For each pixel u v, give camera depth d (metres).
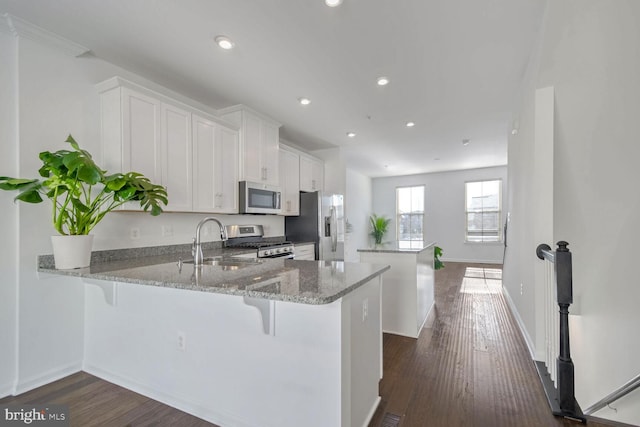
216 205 3.17
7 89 2.01
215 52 2.43
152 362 1.94
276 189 4.00
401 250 3.04
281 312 1.51
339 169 5.56
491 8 1.96
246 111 3.56
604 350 2.01
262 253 3.52
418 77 2.88
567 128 2.17
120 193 2.10
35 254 2.10
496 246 7.88
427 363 2.40
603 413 1.94
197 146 2.97
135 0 1.83
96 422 1.71
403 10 1.96
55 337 2.17
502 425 1.67
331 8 1.93
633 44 1.66
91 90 2.43
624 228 1.82
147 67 2.64
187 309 1.81
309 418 1.45
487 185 7.97
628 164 1.76
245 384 1.62
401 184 9.06
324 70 2.73
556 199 2.38
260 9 1.93
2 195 1.99
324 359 1.41
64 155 1.86
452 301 4.27
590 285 2.16
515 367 2.32
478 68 2.72
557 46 2.12
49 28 2.09
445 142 5.26
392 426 1.66
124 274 1.67
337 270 1.78
